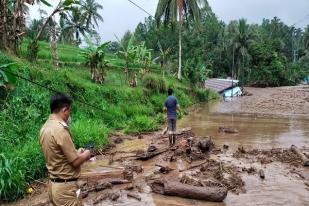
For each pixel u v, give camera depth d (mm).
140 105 19391
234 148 10977
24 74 13125
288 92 44469
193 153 9758
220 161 9258
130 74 28766
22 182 7148
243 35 60156
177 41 67875
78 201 4164
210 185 7266
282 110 24719
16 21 15930
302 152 9805
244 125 16625
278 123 17391
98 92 17266
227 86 46625
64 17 18391
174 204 6484
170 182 7020
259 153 10141
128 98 19516
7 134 9734
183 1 34469
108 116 15414
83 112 14445
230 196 6801
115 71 28672
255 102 32156
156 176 8125
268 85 65562
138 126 14703
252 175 8047
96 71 20531
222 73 71250
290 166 8781
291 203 6410
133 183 7707
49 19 17375
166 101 11539
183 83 35875
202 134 13805
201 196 6617
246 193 6938
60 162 3986
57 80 14812
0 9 15148
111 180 7715
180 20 34781
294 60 87812
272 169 8531
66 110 4184
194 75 37031
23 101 11812
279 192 6965
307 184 7422
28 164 7984
